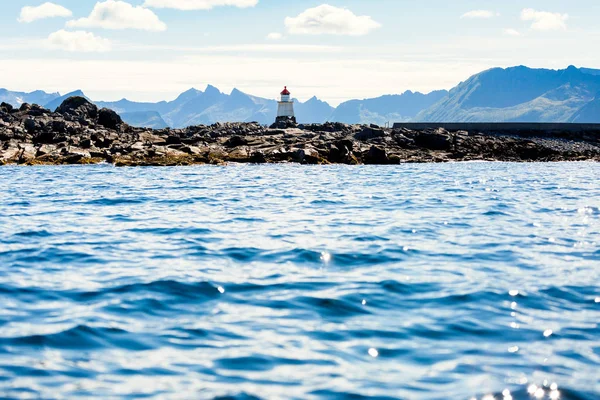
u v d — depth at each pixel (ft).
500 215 74.23
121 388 22.81
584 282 39.40
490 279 40.11
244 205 84.64
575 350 26.58
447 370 24.41
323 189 109.60
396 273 41.86
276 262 45.60
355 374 24.06
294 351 26.58
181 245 52.90
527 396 22.03
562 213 76.74
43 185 118.21
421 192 104.42
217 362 25.34
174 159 183.73
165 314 32.09
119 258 47.37
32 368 24.63
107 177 138.92
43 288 37.76
